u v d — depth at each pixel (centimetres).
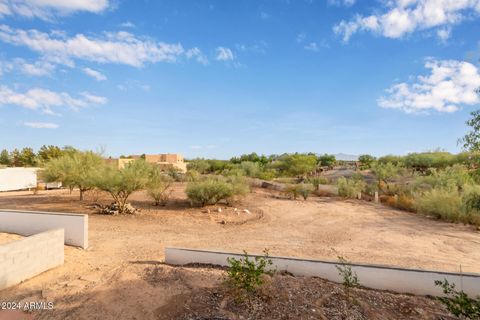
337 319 397
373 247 912
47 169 1612
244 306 423
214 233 1081
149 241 914
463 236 1069
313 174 4325
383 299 468
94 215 1301
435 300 479
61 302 448
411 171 3025
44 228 799
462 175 1644
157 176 1620
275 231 1142
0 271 489
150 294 471
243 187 1842
